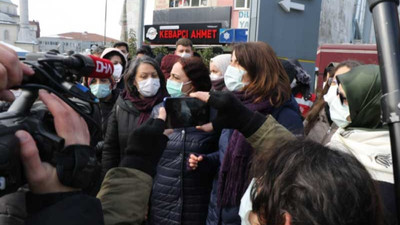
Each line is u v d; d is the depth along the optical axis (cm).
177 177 220
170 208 221
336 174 77
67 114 79
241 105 134
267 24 508
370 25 1938
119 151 261
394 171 79
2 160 63
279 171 83
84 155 79
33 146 70
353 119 158
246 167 175
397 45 78
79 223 75
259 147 130
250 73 189
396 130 77
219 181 190
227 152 185
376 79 153
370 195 79
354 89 155
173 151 221
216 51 1667
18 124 72
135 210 94
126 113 252
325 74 421
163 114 133
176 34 1798
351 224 75
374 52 602
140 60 258
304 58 565
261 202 86
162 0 1908
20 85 74
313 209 74
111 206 94
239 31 1631
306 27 556
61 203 75
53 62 83
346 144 155
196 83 239
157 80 256
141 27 923
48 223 73
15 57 68
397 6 81
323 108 234
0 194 66
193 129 223
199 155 216
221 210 193
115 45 581
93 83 299
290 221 76
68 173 76
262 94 186
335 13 1641
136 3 1691
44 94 79
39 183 74
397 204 80
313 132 236
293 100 200
